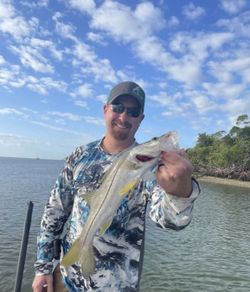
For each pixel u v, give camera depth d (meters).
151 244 20.05
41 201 36.12
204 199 48.66
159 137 2.93
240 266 16.92
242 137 104.44
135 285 3.64
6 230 21.38
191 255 18.36
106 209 3.21
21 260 4.82
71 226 3.97
